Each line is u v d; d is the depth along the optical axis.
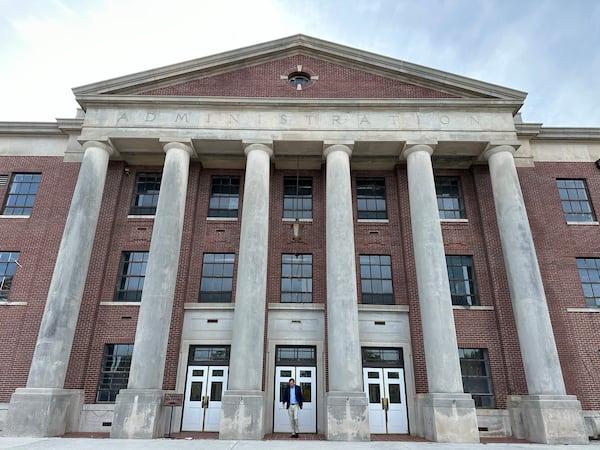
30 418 15.06
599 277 20.06
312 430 17.72
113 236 20.55
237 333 16.20
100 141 19.58
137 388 15.31
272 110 20.25
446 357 15.99
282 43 22.12
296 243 20.86
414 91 21.52
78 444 12.34
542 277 19.66
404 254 20.42
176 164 19.06
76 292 17.31
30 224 20.81
